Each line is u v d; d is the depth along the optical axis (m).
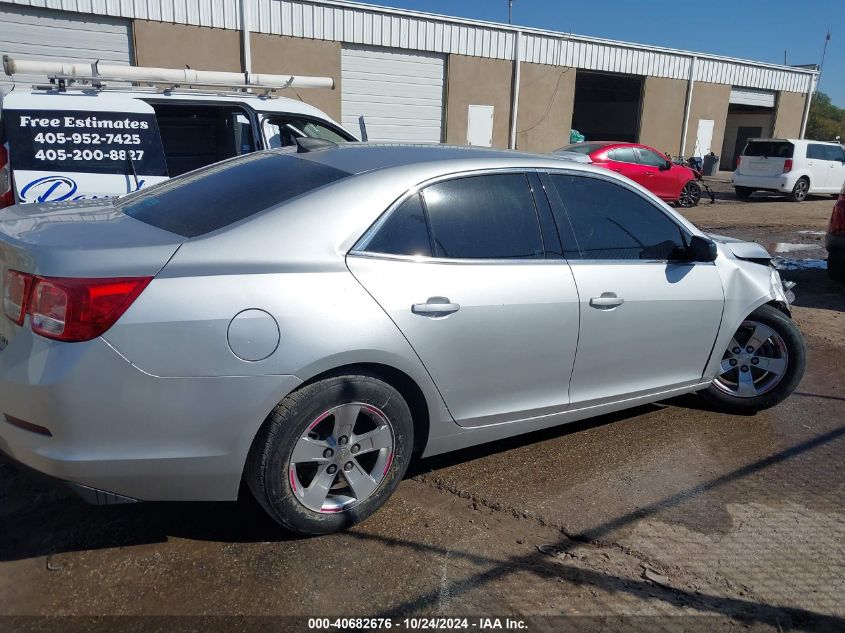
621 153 15.47
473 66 19.00
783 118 28.75
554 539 3.09
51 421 2.48
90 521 3.11
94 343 2.47
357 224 2.96
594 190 3.78
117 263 2.55
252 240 2.77
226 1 15.04
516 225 3.43
